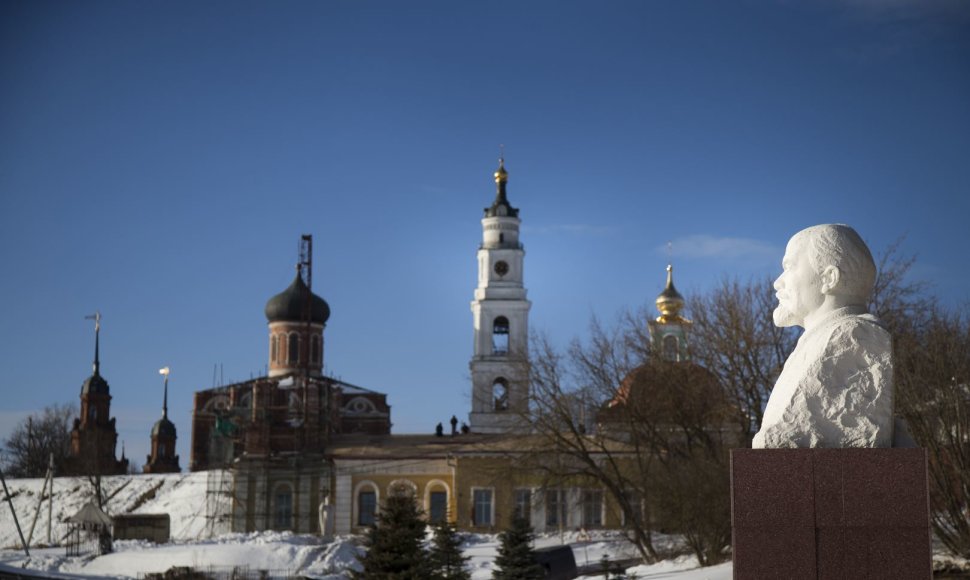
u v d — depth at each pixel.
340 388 100.00
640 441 52.69
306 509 75.50
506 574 39.38
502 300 98.75
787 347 48.56
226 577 49.72
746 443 47.06
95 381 110.88
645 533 50.31
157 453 114.12
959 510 32.47
